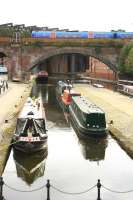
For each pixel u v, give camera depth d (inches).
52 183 1088.8
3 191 1019.9
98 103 2336.4
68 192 1024.2
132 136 1487.5
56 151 1405.0
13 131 1470.2
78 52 3496.6
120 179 1127.6
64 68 5551.2
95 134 1520.7
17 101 2224.4
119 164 1262.3
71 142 1537.9
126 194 1016.2
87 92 3024.1
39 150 1279.5
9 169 1197.1
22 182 1095.0
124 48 3361.2
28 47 3533.5
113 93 3002.0
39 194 1007.0
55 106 2509.8
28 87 3127.5
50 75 5423.2
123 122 1748.3
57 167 1230.3
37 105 1777.8
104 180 1116.5
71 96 2276.1
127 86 2955.2
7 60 3582.7
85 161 1294.3
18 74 3580.2
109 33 3585.1
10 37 3572.8
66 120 2012.8
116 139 1496.1
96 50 3484.3
